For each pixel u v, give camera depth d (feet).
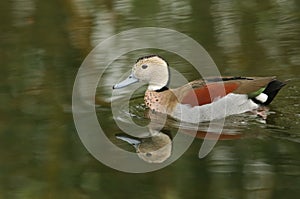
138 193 34.65
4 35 60.29
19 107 45.32
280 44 54.75
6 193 35.42
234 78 46.06
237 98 44.50
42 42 58.13
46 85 48.98
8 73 51.47
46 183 36.24
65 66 52.37
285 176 35.55
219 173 36.19
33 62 53.67
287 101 45.42
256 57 52.13
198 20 61.31
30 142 40.55
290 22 59.88
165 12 64.28
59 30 60.90
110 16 63.87
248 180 35.32
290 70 49.65
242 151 38.37
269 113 43.91
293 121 42.37
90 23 62.13
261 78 45.42
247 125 42.29
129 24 61.16
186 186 35.12
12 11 66.90
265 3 65.62
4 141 40.78
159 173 36.68
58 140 40.75
